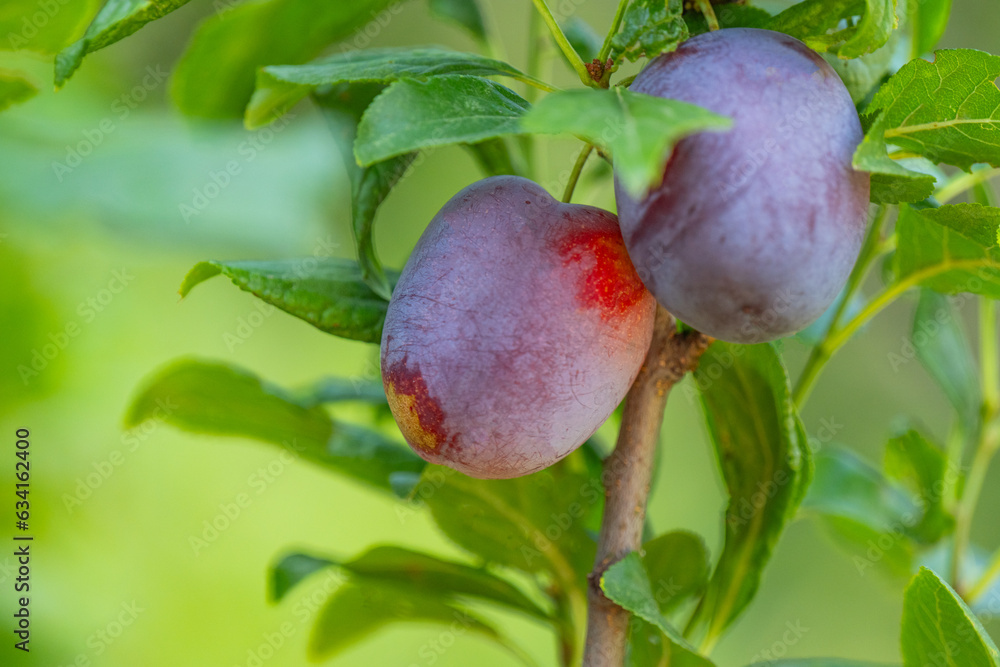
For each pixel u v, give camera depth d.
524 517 0.44
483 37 0.50
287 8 0.45
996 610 0.50
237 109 0.48
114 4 0.40
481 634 0.47
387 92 0.37
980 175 0.46
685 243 0.37
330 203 0.56
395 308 0.40
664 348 0.41
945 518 0.50
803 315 0.38
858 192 0.38
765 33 0.38
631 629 0.42
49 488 0.60
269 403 0.46
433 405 0.39
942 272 0.43
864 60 0.42
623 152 0.35
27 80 0.47
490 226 0.39
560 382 0.39
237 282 0.41
